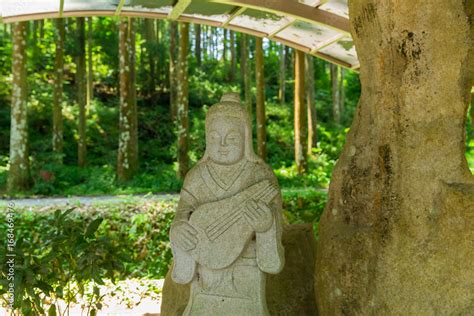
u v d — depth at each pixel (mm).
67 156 22031
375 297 3357
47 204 11672
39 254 4859
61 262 4555
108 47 27875
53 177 16703
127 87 17703
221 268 3414
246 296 3414
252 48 35219
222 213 3451
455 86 3332
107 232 8375
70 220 4441
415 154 3357
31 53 24641
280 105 30250
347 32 6742
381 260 3359
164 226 8500
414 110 3391
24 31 15195
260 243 3412
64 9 6879
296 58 18438
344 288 3561
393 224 3354
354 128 3820
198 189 3617
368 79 3711
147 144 23766
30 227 8469
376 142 3553
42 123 23906
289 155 24188
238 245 3395
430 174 3289
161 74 28766
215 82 31391
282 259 3412
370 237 3447
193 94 28391
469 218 3070
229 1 6316
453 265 3082
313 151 21688
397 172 3408
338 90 28703
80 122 20734
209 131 3643
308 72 23203
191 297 3531
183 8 6727
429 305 3127
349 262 3545
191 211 3613
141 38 30047
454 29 3324
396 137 3439
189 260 3484
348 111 31250
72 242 4289
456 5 3330
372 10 3570
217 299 3441
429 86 3359
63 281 4391
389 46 3486
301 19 6668
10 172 15703
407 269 3238
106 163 21828
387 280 3307
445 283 3094
